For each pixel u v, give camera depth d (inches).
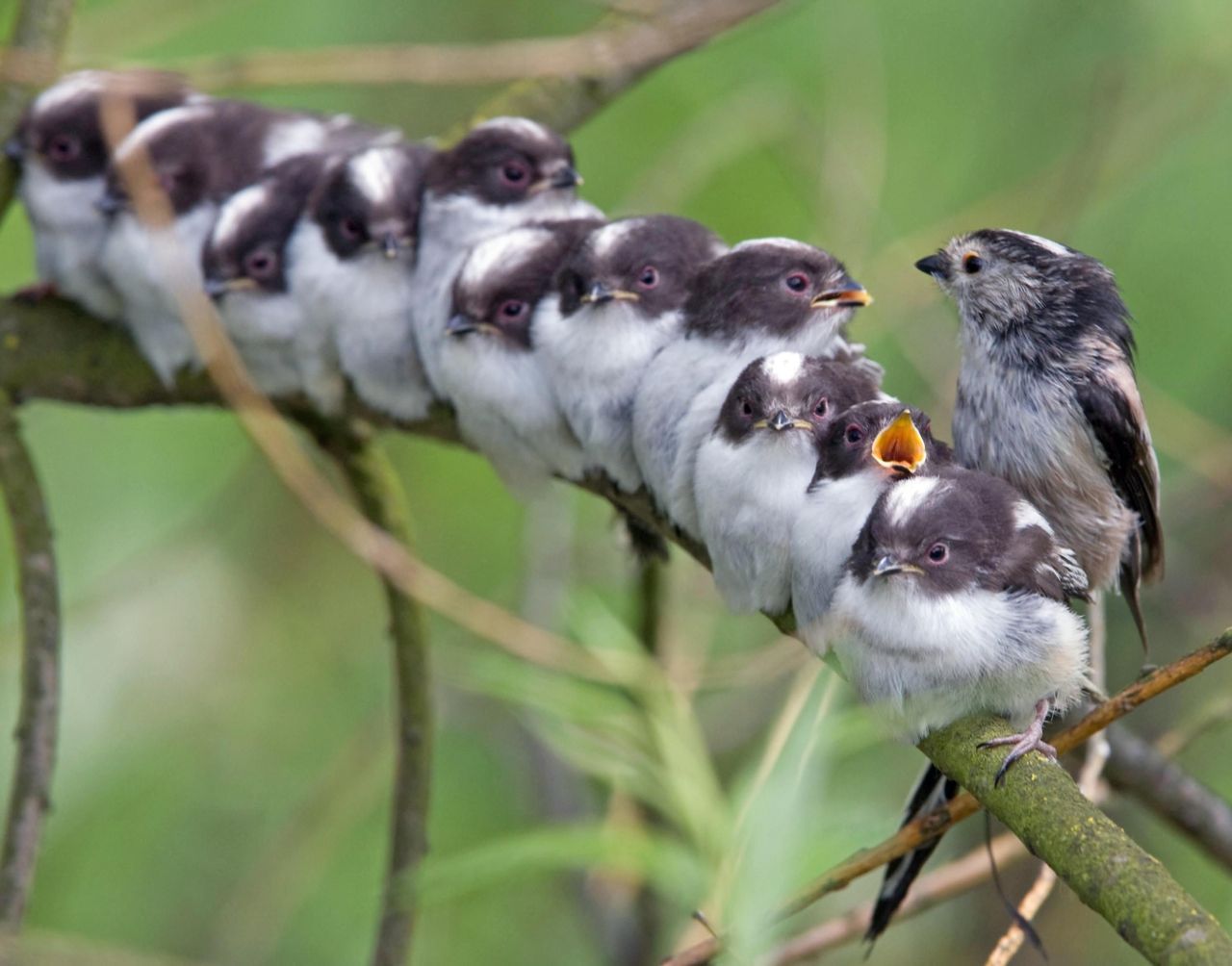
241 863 538.9
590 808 528.4
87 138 446.6
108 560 536.1
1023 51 514.6
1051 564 311.9
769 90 503.2
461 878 393.4
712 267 363.9
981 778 286.8
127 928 513.7
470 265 393.4
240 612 587.2
